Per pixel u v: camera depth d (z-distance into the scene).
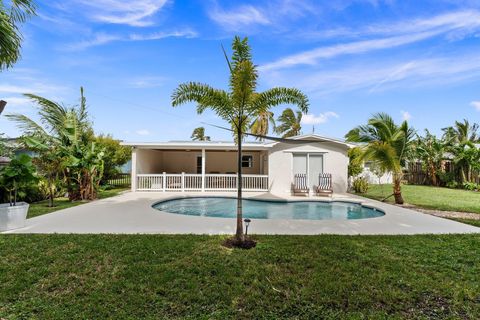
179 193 13.52
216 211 10.38
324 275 3.64
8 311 2.82
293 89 5.30
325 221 6.96
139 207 8.99
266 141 14.19
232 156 20.67
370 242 5.02
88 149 10.80
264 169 17.02
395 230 6.04
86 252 4.31
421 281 3.50
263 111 5.58
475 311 2.92
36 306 2.90
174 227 6.11
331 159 14.05
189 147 14.52
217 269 3.77
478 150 16.16
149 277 3.50
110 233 5.48
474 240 5.20
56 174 10.52
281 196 12.75
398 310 2.93
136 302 2.98
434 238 5.34
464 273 3.76
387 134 10.22
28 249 4.41
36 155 10.13
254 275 3.62
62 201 10.50
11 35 4.11
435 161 18.47
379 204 10.20
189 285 3.32
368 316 2.81
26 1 4.28
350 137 11.15
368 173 20.09
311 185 13.99
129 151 18.30
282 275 3.62
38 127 10.33
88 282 3.39
